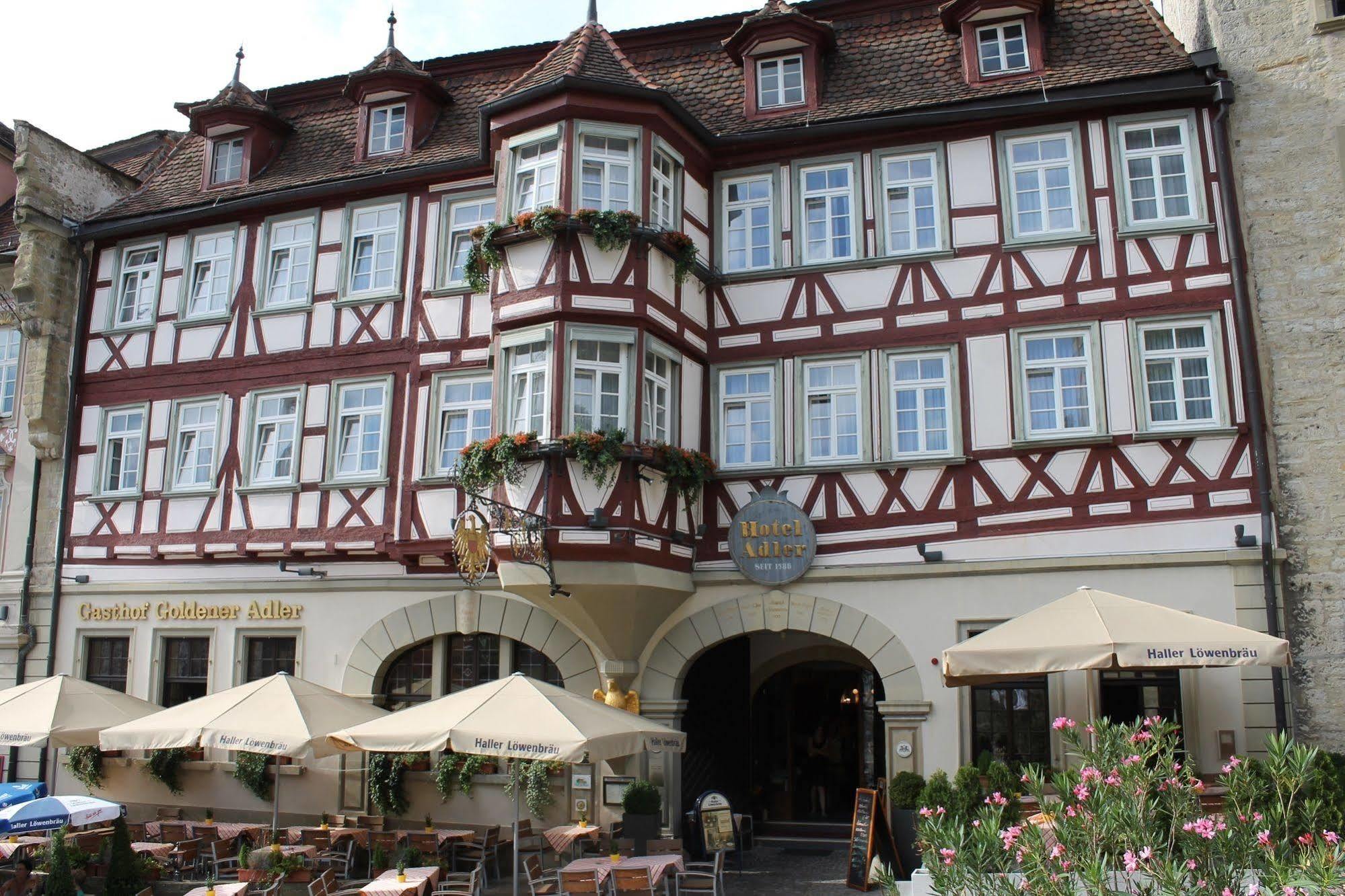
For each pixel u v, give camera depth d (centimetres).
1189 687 1237
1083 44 1481
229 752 1606
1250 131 1339
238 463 1653
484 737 1047
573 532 1299
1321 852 593
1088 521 1302
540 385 1373
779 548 1395
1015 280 1387
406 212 1638
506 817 1453
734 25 1691
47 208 1794
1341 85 1316
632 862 1106
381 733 1092
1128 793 680
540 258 1384
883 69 1555
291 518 1599
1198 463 1279
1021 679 1314
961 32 1525
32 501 1780
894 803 1244
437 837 1266
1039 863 659
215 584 1652
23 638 1733
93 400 1781
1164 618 1087
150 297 1783
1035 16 1488
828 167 1497
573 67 1416
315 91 1873
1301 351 1272
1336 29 1328
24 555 1769
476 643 1552
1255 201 1321
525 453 1320
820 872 1307
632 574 1316
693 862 1276
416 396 1570
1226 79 1342
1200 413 1302
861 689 1709
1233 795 688
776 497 1405
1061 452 1328
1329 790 1005
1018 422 1348
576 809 1425
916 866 1209
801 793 1688
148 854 1239
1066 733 734
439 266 1596
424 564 1533
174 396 1722
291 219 1711
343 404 1612
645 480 1349
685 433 1434
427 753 1507
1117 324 1338
